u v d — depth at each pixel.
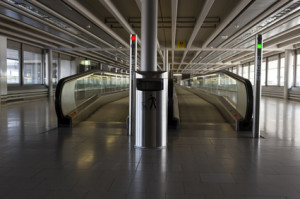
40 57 20.22
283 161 4.23
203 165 4.00
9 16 10.38
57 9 9.42
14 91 16.14
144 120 5.00
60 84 7.36
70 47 19.48
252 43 16.06
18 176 3.48
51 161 4.16
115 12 10.12
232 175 3.57
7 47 16.22
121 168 3.83
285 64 19.55
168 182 3.30
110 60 30.44
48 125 7.61
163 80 5.01
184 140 5.78
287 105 14.96
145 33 5.38
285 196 2.92
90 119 8.87
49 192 2.98
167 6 11.17
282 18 10.85
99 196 2.88
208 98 13.67
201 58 26.34
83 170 3.73
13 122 8.16
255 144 5.44
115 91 15.39
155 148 4.99
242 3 8.51
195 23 12.99
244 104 7.45
